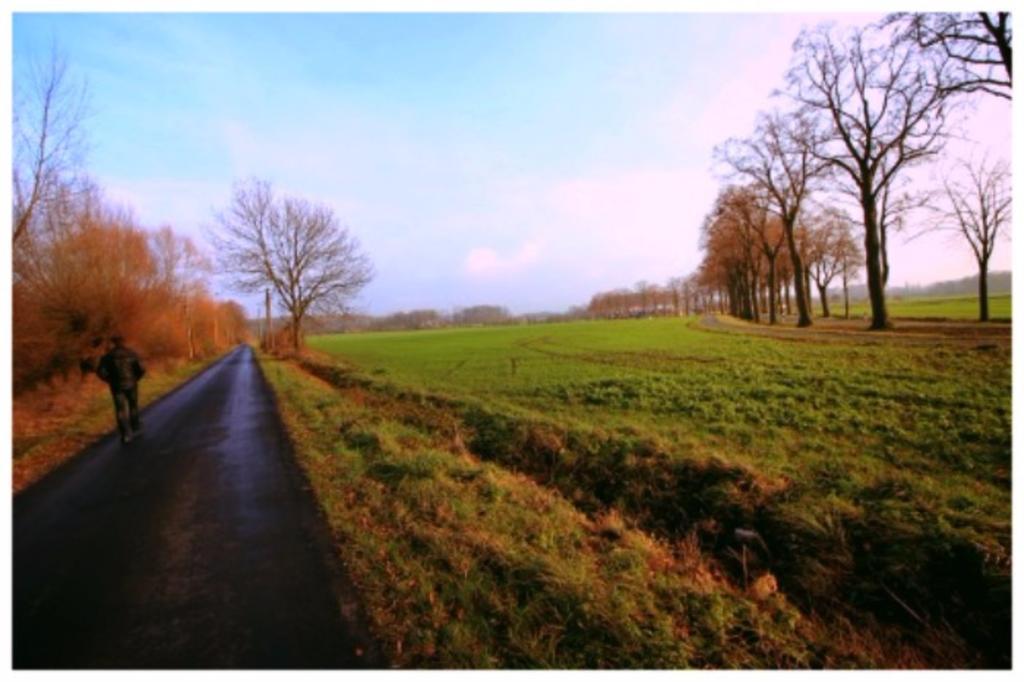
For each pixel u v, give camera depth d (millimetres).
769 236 47688
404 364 30141
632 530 6785
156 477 7512
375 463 7820
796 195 36031
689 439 9523
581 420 11547
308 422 11664
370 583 4305
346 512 5922
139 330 23531
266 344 60375
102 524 5688
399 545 5020
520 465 9609
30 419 12531
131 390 10453
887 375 13578
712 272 71125
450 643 3590
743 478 7391
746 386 13938
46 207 16734
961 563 5211
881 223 33750
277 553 4883
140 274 24922
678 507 7398
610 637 3828
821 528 6004
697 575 5316
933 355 16141
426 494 6430
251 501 6359
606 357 26172
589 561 5078
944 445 8164
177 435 10625
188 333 42125
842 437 9156
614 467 8664
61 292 17531
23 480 7441
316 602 4039
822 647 4309
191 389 20047
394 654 3469
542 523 5957
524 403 14305
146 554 4906
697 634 4082
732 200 39219
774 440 9305
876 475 7281
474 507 6195
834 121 28375
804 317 36781
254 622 3785
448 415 12789
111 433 10961
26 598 4137
